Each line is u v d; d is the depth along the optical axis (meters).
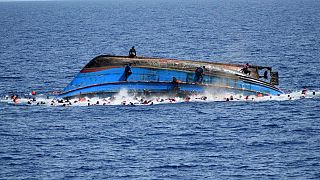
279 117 168.00
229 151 140.00
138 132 153.12
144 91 180.62
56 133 153.00
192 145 143.75
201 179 123.75
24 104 181.12
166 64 182.88
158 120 163.25
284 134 153.00
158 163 132.12
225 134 152.38
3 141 147.62
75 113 169.88
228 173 126.81
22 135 152.12
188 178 124.19
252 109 176.00
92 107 175.75
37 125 159.75
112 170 128.38
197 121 163.00
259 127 158.75
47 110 173.62
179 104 179.38
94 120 163.38
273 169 129.00
